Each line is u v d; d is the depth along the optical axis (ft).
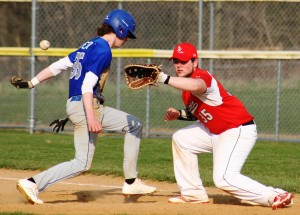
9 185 72.13
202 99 55.67
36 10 118.21
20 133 121.80
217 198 62.54
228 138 56.18
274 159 93.35
